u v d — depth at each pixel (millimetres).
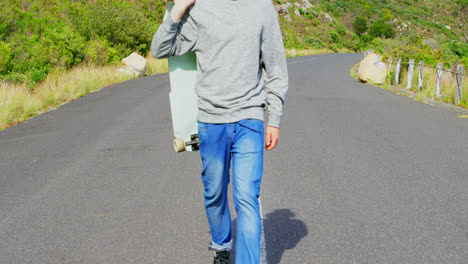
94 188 5582
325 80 22016
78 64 19500
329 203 4953
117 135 8633
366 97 15102
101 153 7316
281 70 2785
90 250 3883
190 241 4020
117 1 26625
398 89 17750
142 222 4480
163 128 9172
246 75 2646
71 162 6824
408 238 4062
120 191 5445
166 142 7969
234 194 2736
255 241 2639
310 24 77938
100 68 19703
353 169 6285
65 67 18000
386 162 6660
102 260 3693
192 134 2941
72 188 5602
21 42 17875
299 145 7723
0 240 4145
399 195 5227
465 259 3664
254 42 2629
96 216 4668
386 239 4039
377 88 18719
